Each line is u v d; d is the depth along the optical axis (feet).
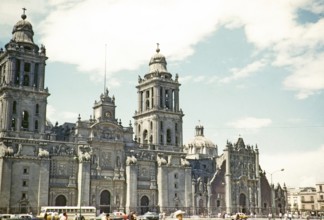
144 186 440.04
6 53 396.16
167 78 486.79
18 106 387.75
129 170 424.46
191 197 460.96
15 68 394.11
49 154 389.60
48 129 463.42
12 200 363.76
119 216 321.52
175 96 488.85
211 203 478.59
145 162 447.42
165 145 467.52
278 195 545.85
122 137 435.94
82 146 408.67
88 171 400.26
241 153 513.45
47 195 378.12
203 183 486.38
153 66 493.77
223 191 492.95
